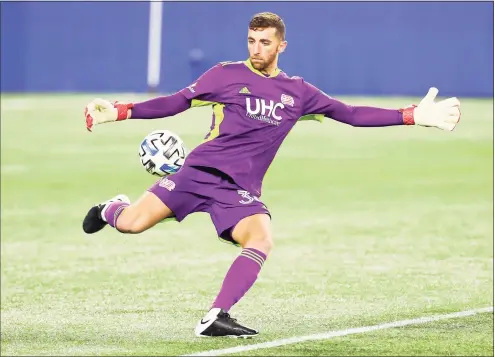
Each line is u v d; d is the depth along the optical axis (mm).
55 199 51812
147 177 59406
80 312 27812
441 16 99938
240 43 103812
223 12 104000
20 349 22578
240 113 23438
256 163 23703
